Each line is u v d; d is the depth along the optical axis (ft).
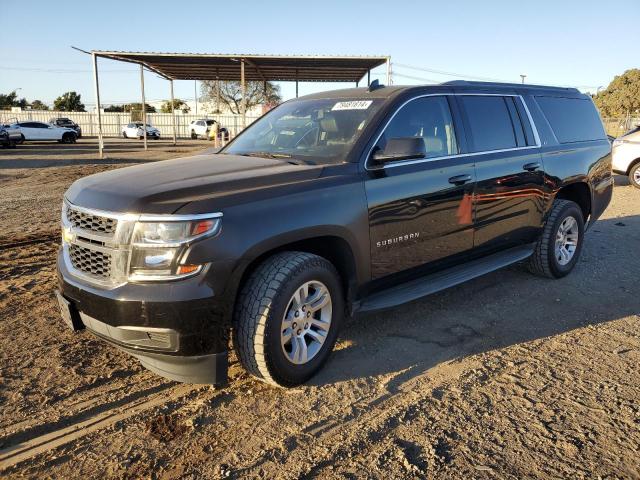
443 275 14.88
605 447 9.52
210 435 9.84
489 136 15.90
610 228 27.89
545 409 10.71
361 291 12.60
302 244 11.83
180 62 80.64
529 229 17.28
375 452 9.34
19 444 9.51
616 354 13.19
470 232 15.02
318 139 13.62
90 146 113.60
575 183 18.99
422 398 11.10
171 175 11.44
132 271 9.78
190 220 9.62
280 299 10.44
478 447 9.48
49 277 18.83
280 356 10.66
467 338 14.10
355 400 11.03
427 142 14.08
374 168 12.58
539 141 17.63
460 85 15.70
